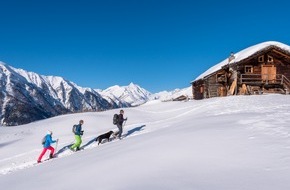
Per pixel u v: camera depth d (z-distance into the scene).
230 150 8.63
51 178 9.91
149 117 34.06
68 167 11.34
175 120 26.33
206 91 54.38
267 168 6.81
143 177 7.62
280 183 5.92
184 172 7.46
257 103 27.28
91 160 11.67
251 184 6.07
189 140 10.84
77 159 13.20
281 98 30.80
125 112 38.94
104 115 36.47
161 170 7.94
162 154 9.56
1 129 33.66
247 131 10.95
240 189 5.91
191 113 30.17
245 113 18.22
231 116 16.98
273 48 46.59
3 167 18.02
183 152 9.26
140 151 10.73
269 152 7.91
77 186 8.18
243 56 48.56
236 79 47.50
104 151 13.59
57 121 34.56
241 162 7.50
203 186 6.36
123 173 8.41
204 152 8.85
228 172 6.96
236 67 47.66
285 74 47.75
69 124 31.41
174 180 6.99
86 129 29.47
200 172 7.27
